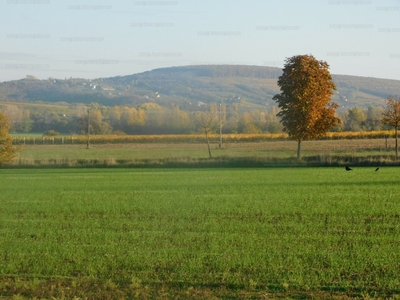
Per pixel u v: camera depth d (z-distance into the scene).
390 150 87.06
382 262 18.39
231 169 63.19
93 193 40.47
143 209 31.70
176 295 15.55
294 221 26.80
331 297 15.23
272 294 15.52
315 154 79.94
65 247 21.41
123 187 44.50
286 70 78.94
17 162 73.94
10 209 32.56
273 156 76.69
